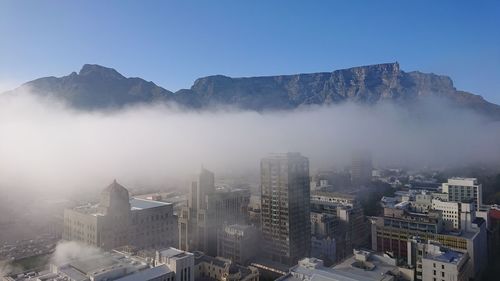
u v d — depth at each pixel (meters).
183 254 176.62
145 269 168.75
